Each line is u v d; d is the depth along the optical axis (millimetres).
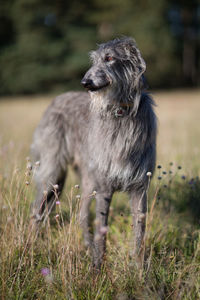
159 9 31031
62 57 30688
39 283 2750
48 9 30328
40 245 3135
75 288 2613
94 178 3297
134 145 3123
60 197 4160
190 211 4043
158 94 27938
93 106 3291
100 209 3279
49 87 31844
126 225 3748
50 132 4176
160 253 3043
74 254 2918
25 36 30312
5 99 28516
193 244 3406
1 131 9562
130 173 3150
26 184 2963
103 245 3115
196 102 21203
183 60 36156
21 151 5863
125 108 3160
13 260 2883
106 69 3180
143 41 30078
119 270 2844
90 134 3395
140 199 3141
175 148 6871
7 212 3262
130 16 31359
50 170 4109
